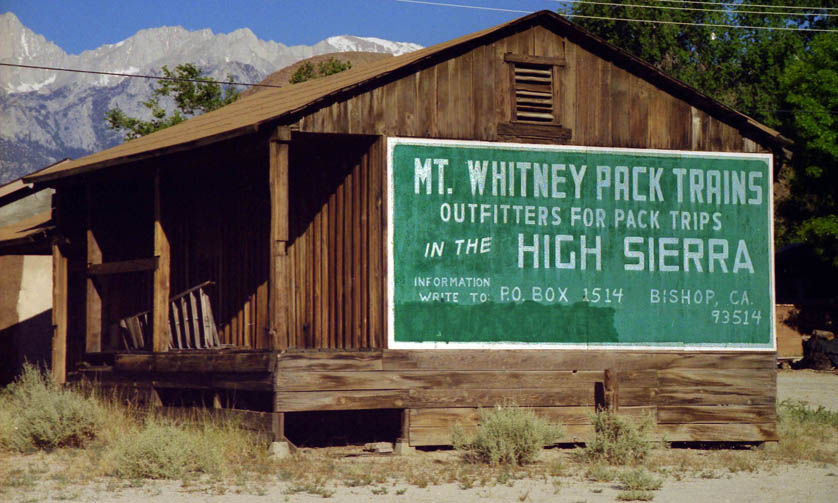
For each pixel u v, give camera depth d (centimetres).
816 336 4041
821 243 4169
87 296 2145
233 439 1597
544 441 1598
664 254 1831
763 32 6356
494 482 1355
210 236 2022
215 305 2008
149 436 1434
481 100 1741
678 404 1812
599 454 1599
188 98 5331
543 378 1730
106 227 2188
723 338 1852
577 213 1783
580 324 1764
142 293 2191
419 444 1647
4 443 1677
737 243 1878
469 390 1683
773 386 1864
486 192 1727
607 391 1747
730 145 1895
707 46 6431
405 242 1667
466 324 1692
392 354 1641
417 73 1697
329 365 1603
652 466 1561
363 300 1678
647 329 1806
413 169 1683
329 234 1773
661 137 1852
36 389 1812
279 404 1572
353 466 1499
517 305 1727
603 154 1809
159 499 1199
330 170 1781
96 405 1812
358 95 1652
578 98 1805
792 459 1700
